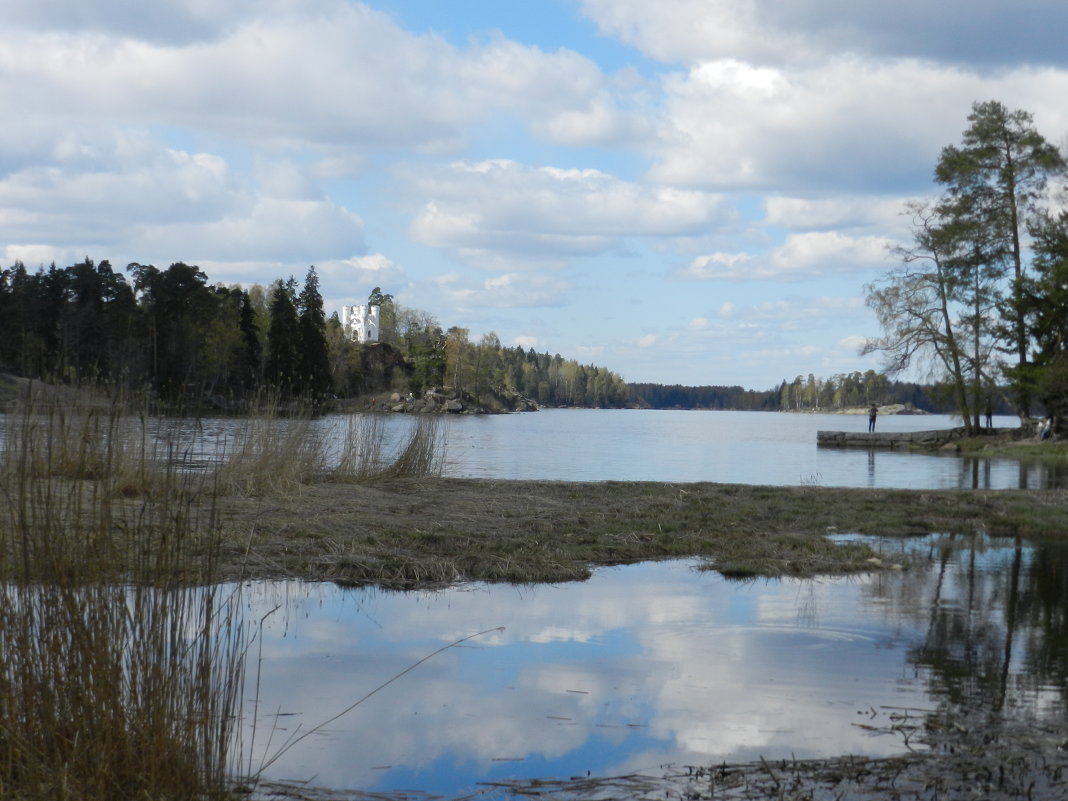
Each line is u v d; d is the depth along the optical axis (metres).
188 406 10.56
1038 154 43.44
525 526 12.70
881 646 7.44
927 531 13.93
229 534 9.87
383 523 12.20
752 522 13.90
